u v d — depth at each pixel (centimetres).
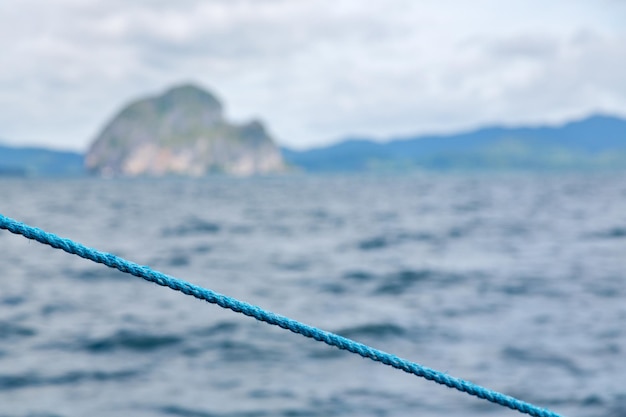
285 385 799
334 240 2727
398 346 975
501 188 10556
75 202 6194
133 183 17725
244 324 1112
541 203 5700
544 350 934
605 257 2053
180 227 3450
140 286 1507
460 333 1046
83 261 1958
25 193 8388
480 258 2072
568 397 743
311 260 2080
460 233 2955
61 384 801
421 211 4731
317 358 908
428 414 698
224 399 752
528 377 816
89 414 703
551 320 1130
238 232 3152
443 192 8988
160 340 1013
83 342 1002
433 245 2488
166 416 701
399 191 9675
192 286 209
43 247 2323
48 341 1005
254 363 891
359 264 1962
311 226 3491
